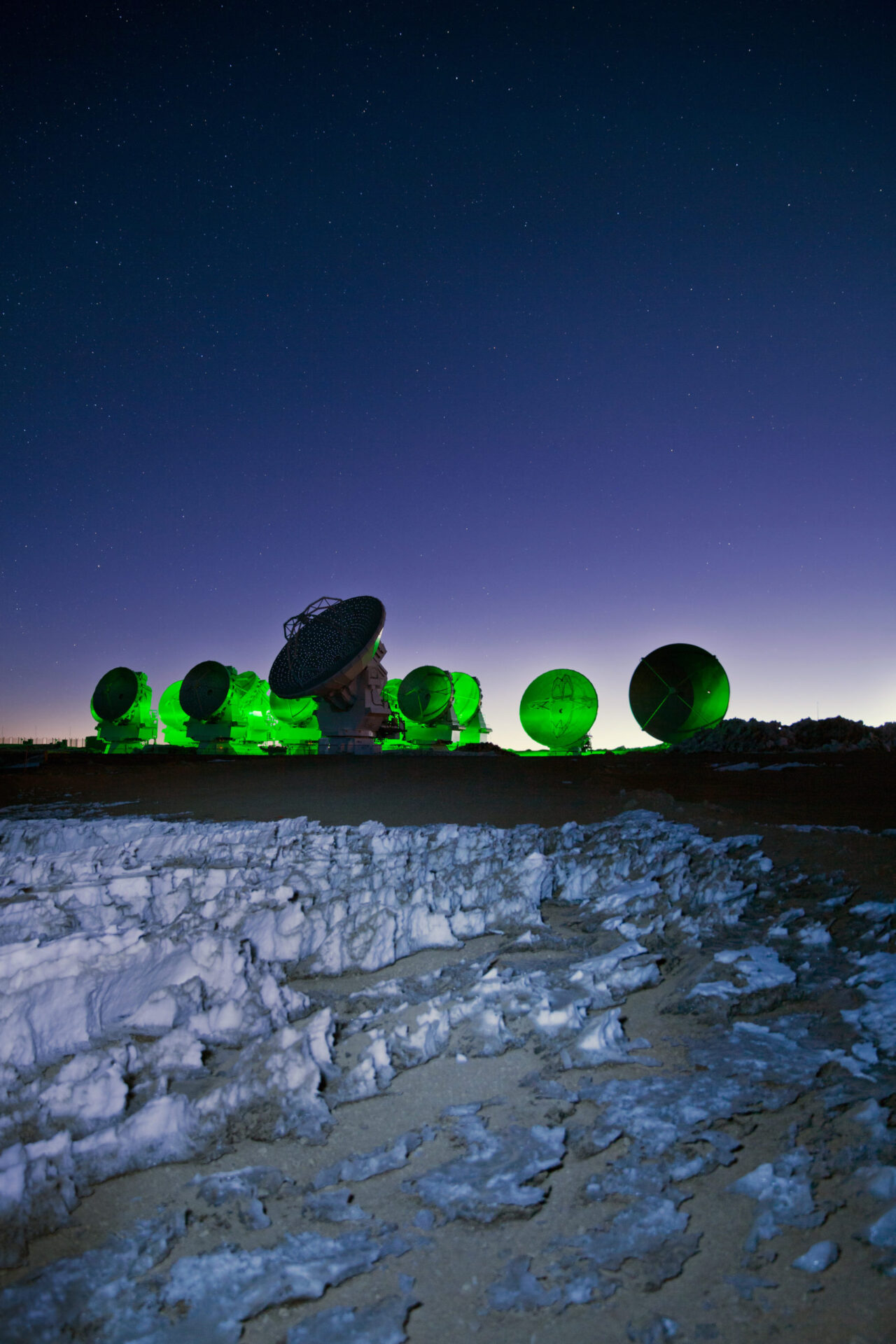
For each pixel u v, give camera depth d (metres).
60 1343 3.17
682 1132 4.33
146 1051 5.61
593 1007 6.20
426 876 9.62
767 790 17.89
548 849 11.54
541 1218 3.74
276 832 13.35
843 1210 3.60
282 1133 4.64
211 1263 3.57
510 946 7.87
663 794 15.59
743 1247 3.45
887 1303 3.07
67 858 12.00
